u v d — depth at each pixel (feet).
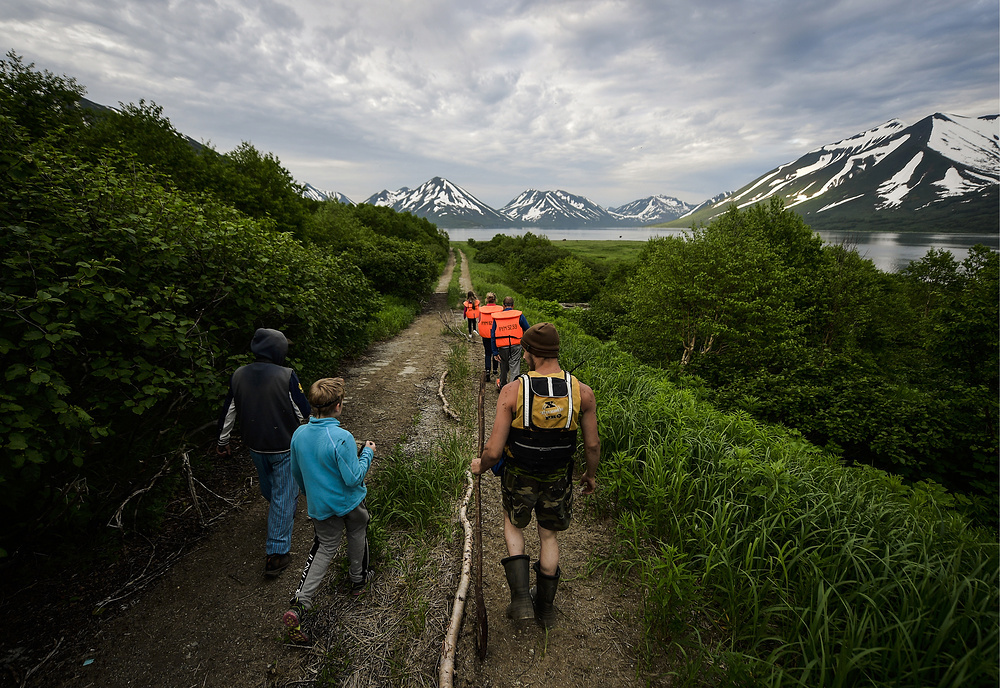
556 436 6.98
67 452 7.98
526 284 126.31
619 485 11.46
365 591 8.78
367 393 22.41
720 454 12.10
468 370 26.91
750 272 35.76
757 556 8.46
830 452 29.17
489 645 7.52
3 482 6.93
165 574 9.29
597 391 19.06
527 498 7.22
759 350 34.60
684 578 7.79
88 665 7.11
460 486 12.72
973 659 5.78
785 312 35.73
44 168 9.27
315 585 7.56
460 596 8.25
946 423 28.45
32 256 8.55
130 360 9.58
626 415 14.83
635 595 8.81
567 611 8.35
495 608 8.44
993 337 30.91
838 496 10.24
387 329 40.32
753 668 6.25
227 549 10.22
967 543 8.16
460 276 128.88
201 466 12.99
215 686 6.82
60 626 7.79
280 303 15.67
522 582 7.30
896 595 7.34
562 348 29.14
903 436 28.07
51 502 8.65
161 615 8.20
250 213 48.73
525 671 7.06
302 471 7.53
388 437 16.72
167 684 6.84
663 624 7.65
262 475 9.25
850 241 46.68
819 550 8.48
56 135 11.03
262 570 9.54
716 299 35.14
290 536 9.34
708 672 6.77
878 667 6.04
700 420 15.58
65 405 7.55
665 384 21.56
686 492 10.83
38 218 9.22
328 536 7.73
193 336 11.42
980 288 33.04
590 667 7.14
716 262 36.86
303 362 17.94
